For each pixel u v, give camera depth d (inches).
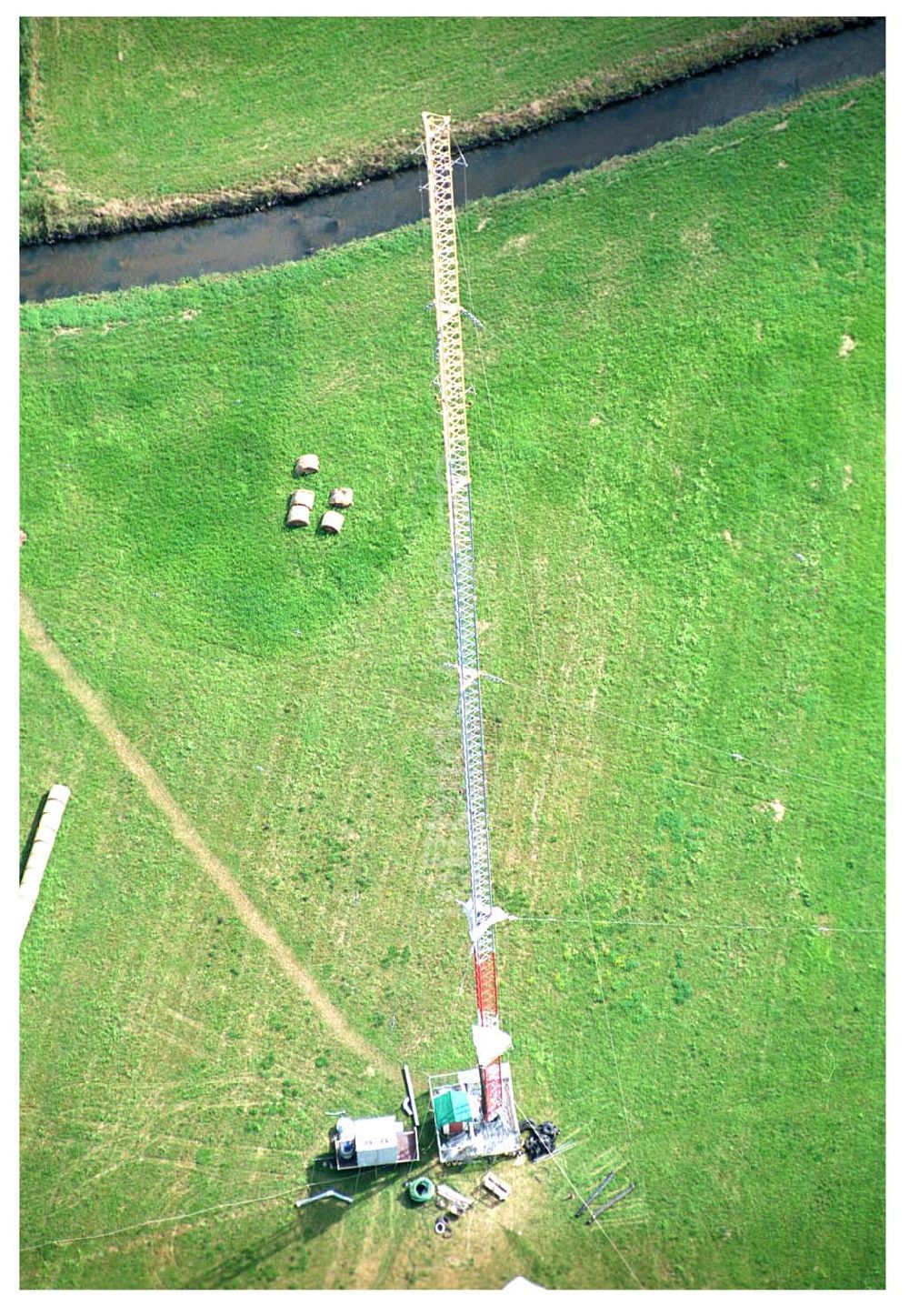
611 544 3129.9
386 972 2856.8
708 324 3250.5
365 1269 2677.2
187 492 3201.3
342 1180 2728.8
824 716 3021.7
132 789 3011.8
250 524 3171.8
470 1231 2691.9
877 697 3034.0
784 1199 2726.4
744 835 2945.4
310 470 3181.6
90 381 3284.9
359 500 3169.3
